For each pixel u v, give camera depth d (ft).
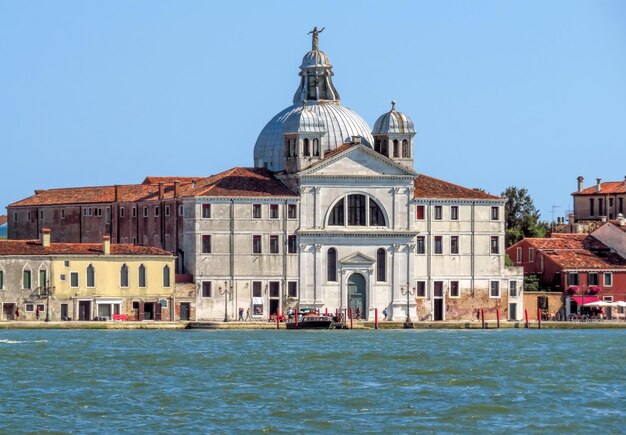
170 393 417.28
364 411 389.19
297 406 395.55
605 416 386.11
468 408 393.91
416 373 468.75
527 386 438.81
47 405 396.57
